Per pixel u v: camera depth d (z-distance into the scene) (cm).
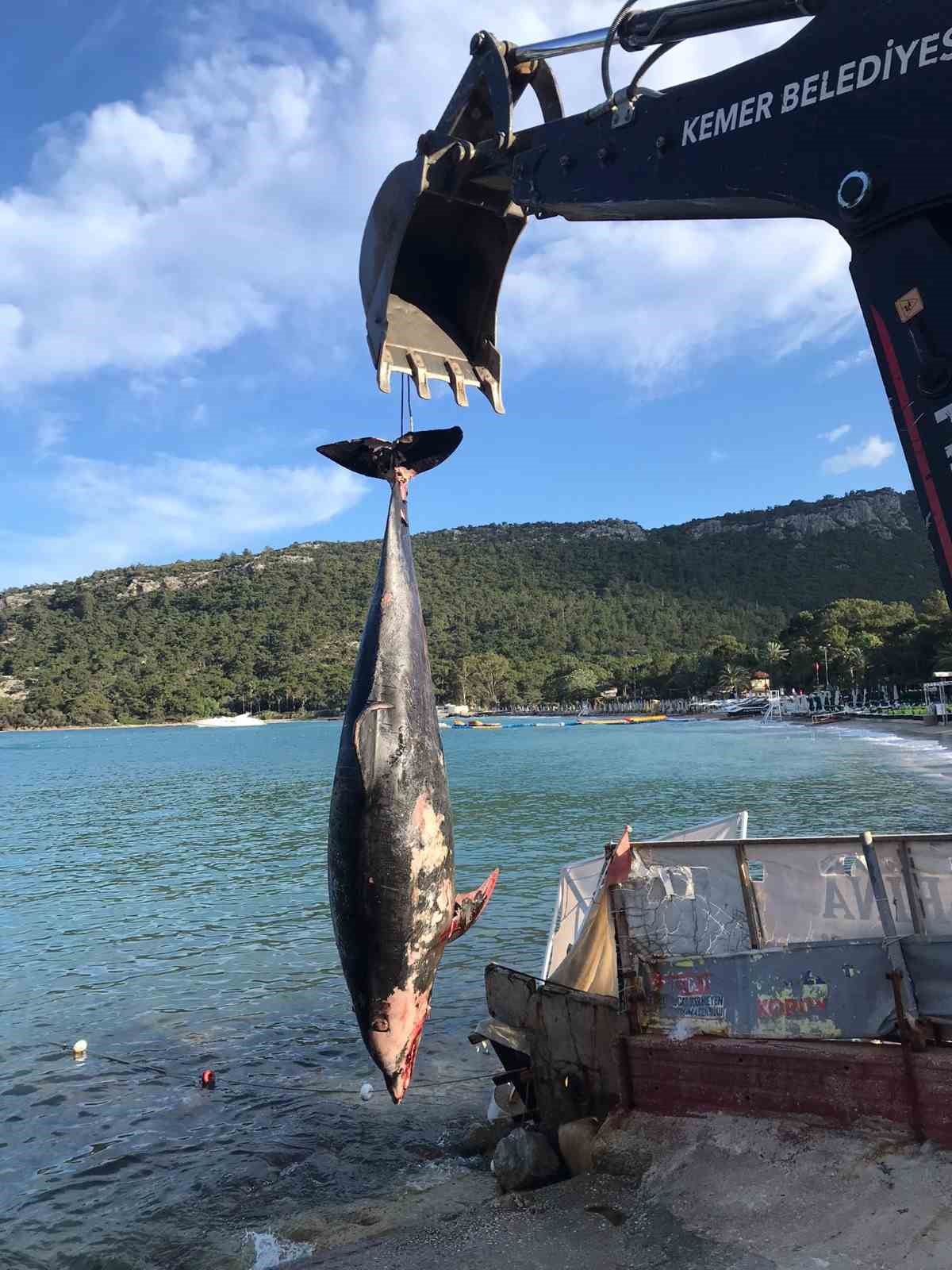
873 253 323
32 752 11919
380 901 352
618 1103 734
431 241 478
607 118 407
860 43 329
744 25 367
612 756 7550
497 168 451
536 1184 733
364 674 369
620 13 396
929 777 4550
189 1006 1395
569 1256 569
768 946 689
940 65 308
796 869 691
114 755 10706
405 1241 658
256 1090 1071
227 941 1820
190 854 3042
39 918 2106
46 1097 1067
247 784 6047
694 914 722
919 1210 527
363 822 353
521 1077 864
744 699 16488
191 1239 752
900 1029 618
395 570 385
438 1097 1018
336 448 396
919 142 310
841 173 329
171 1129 976
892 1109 604
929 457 308
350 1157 888
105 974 1598
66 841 3500
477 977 1437
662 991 725
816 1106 632
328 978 1524
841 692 13475
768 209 364
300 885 2403
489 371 480
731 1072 669
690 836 995
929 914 636
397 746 359
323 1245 704
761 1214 565
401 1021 364
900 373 315
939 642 10669
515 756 8088
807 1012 663
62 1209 818
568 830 3247
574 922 991
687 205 385
